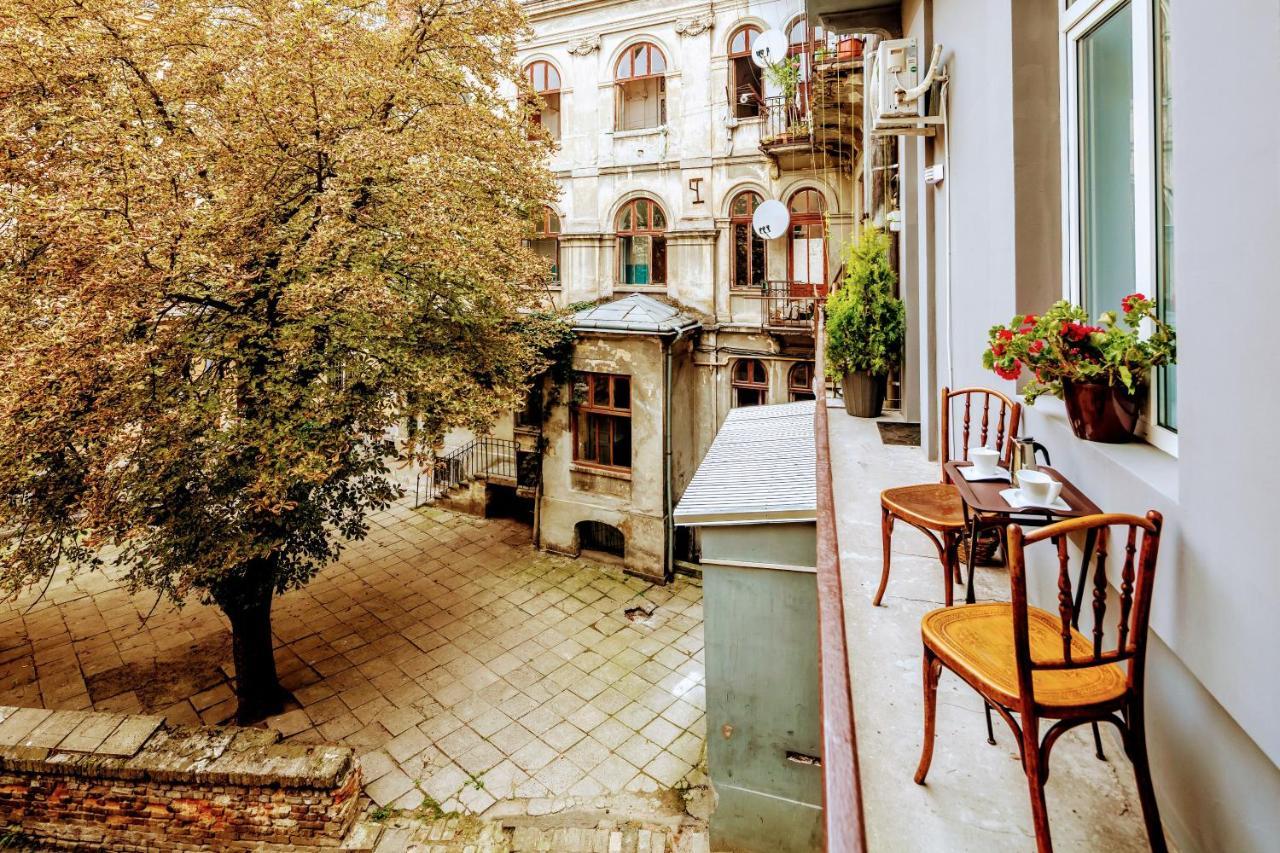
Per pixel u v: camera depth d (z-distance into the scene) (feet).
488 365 31.81
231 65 24.70
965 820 7.19
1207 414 5.85
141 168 21.53
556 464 46.75
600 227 51.60
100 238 20.63
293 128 23.98
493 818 23.30
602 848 21.61
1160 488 6.86
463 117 29.48
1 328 21.26
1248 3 4.98
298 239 25.46
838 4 24.20
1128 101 9.09
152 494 23.13
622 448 45.44
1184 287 6.20
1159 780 7.55
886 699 9.11
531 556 46.91
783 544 17.95
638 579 43.68
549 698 30.89
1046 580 11.08
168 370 23.99
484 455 52.95
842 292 26.37
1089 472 8.89
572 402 45.62
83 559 25.68
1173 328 8.02
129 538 22.56
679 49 47.29
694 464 49.42
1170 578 6.61
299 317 25.73
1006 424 12.75
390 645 35.50
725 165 46.93
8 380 20.01
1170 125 7.97
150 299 21.99
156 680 32.32
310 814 20.17
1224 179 5.45
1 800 21.02
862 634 10.57
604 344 44.04
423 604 40.01
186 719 29.68
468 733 28.43
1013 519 8.57
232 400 25.26
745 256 47.62
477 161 31.45
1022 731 6.22
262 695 29.53
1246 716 5.33
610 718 29.43
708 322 48.42
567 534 46.70
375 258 27.04
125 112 23.58
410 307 28.40
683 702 30.58
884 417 25.45
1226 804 6.16
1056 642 7.18
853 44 34.81
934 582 12.17
